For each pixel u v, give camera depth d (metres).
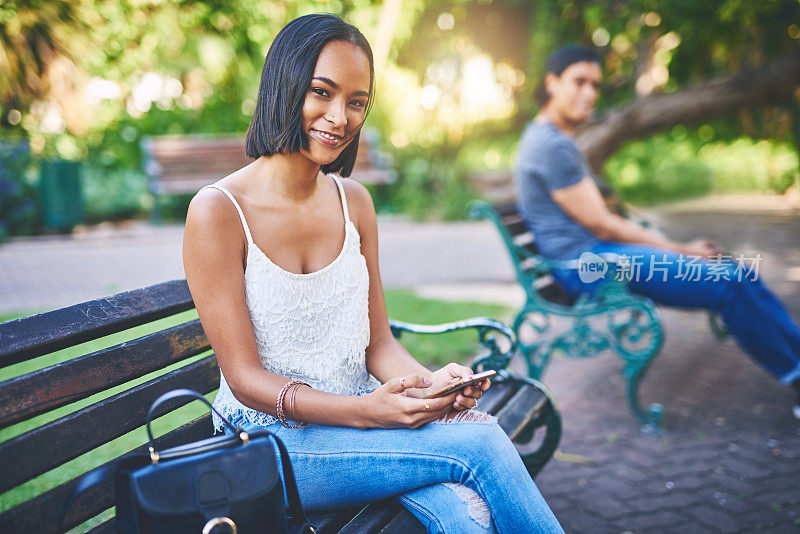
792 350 3.33
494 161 14.87
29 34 6.11
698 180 13.41
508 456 1.64
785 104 10.33
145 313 1.74
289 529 1.53
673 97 10.18
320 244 1.79
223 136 11.41
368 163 10.93
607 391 3.94
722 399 3.78
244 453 1.35
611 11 9.60
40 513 1.39
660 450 3.18
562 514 2.68
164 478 1.28
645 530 2.55
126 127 11.16
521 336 4.89
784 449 3.15
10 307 5.18
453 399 1.67
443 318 5.12
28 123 9.58
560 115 3.79
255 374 1.61
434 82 13.83
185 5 7.72
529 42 13.23
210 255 1.59
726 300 3.33
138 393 1.67
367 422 1.65
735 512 2.65
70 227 9.16
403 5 11.43
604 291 3.40
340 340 1.79
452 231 9.73
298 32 1.64
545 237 3.78
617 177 14.33
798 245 7.59
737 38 9.37
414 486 1.64
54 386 1.46
